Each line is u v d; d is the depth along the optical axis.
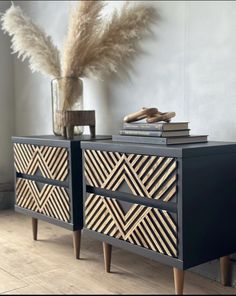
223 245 1.85
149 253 1.81
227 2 2.05
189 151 1.68
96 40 2.54
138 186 1.84
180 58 2.28
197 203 1.73
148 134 1.94
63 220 2.29
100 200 2.04
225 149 1.82
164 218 1.74
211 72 2.13
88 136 2.57
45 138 2.41
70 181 2.21
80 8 2.54
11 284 1.93
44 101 3.28
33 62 2.73
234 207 1.88
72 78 2.59
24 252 2.38
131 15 2.47
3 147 3.54
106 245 2.05
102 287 1.88
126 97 2.61
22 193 2.59
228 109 2.07
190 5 2.21
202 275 2.10
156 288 1.87
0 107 3.52
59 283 1.94
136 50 2.51
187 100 2.25
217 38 2.10
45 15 3.23
